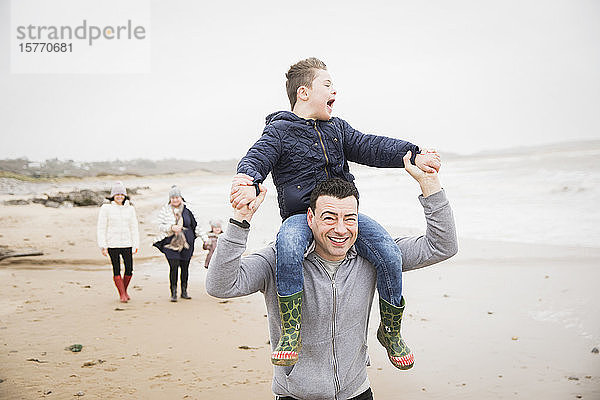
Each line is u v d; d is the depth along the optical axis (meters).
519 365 4.66
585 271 7.75
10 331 5.88
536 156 37.62
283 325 2.19
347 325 2.33
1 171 40.12
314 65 2.46
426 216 2.32
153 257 10.98
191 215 7.57
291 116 2.37
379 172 38.38
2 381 4.48
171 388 4.34
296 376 2.31
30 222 16.27
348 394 2.37
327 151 2.36
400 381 4.43
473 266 8.41
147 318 6.38
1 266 10.02
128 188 33.69
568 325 5.61
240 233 2.11
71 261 10.45
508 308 6.25
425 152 2.30
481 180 23.47
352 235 2.21
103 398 4.16
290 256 2.14
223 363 4.90
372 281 2.40
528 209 15.21
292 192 2.34
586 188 18.25
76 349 5.24
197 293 7.79
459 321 5.89
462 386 4.29
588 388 4.16
